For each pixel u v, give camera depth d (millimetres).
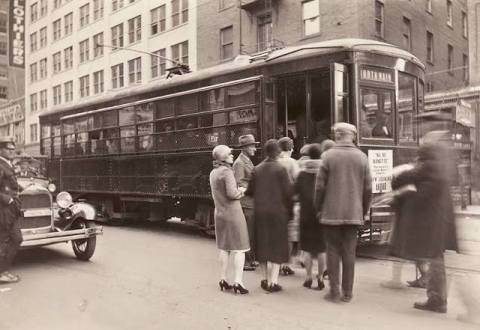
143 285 6367
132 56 30906
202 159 9984
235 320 4895
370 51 8023
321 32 21672
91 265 7727
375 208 7793
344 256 5453
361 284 6262
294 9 22844
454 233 5027
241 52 24844
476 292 4777
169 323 4836
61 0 38156
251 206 6863
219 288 6164
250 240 6176
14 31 40562
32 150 40625
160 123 11156
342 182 5316
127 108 12203
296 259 7426
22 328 4746
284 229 5879
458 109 16547
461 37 26609
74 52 36625
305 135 8578
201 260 8016
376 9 21344
